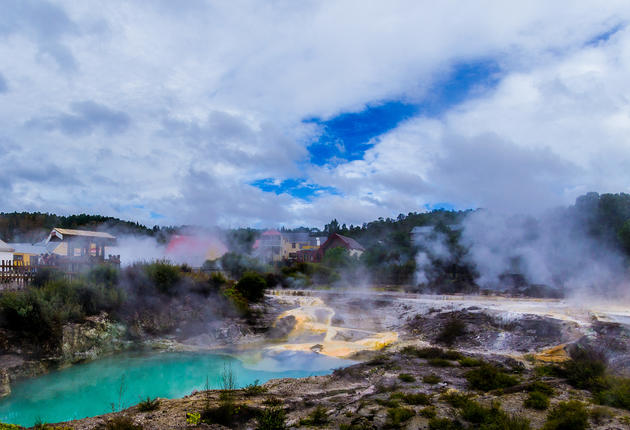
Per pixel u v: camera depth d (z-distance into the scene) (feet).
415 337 69.10
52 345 53.26
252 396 36.47
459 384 38.09
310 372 52.03
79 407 40.65
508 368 42.45
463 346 60.54
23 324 52.03
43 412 39.37
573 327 54.70
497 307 75.46
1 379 44.65
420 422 28.27
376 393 35.94
